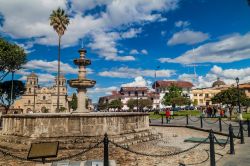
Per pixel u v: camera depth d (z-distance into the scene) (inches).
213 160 303.0
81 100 721.6
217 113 1801.2
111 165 264.4
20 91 1915.6
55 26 1545.3
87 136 477.7
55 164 256.2
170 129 848.9
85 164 256.2
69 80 724.0
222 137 584.1
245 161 323.0
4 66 1337.4
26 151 430.3
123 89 4424.2
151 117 1592.0
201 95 4210.1
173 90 2284.7
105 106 4128.9
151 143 515.8
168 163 344.2
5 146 462.0
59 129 478.0
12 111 2864.2
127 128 530.6
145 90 4389.8
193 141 525.0
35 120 477.4
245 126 812.0
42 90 4274.1
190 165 326.0
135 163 346.6
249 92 3590.1
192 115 1728.6
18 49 1347.2
